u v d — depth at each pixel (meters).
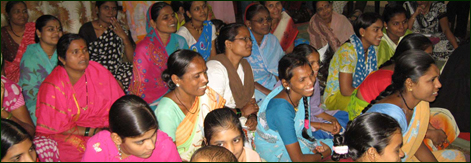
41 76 3.73
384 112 2.69
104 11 4.93
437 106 3.70
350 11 7.66
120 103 2.17
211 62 3.42
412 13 5.82
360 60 4.08
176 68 2.75
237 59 3.51
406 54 2.65
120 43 4.96
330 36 5.37
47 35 3.70
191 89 2.79
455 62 3.56
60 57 3.09
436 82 2.55
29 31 4.50
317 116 3.62
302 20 7.01
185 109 2.87
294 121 2.97
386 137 2.19
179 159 2.49
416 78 2.56
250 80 3.69
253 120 3.26
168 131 2.73
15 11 4.43
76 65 3.08
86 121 3.27
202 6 4.84
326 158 3.09
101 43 4.83
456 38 5.91
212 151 1.99
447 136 3.44
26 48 4.13
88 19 5.94
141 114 2.13
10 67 4.35
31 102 3.62
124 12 6.14
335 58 4.11
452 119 3.43
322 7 5.27
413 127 2.79
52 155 2.85
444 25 5.62
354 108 3.36
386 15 4.55
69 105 3.13
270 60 4.30
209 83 3.30
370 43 4.13
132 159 2.36
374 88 3.22
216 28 5.01
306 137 3.06
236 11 7.36
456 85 3.56
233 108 3.47
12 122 2.18
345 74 4.02
